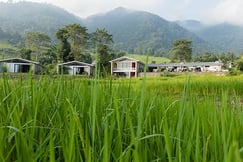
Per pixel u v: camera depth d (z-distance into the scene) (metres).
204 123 1.69
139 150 1.41
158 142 1.66
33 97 1.95
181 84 21.45
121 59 90.88
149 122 1.92
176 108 2.66
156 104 2.46
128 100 2.42
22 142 1.31
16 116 1.56
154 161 1.56
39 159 1.44
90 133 1.69
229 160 1.00
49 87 2.36
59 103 2.07
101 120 1.83
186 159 1.40
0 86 2.35
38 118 1.90
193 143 1.70
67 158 1.26
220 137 1.56
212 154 1.57
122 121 1.87
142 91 1.41
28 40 117.94
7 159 1.41
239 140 1.68
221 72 83.69
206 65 116.19
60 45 109.25
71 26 110.88
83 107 1.87
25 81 2.38
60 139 1.58
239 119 1.89
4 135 1.50
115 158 1.42
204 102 2.34
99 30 96.06
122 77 2.93
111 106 2.13
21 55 63.94
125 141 1.82
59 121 1.76
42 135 1.65
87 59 113.62
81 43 112.00
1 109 1.86
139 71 90.00
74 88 2.39
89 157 1.19
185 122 1.97
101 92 1.98
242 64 83.56
